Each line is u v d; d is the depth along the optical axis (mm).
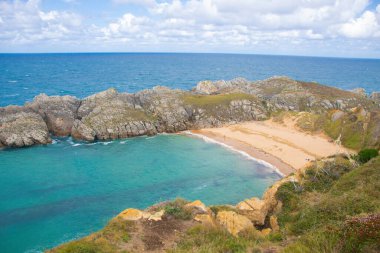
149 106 93625
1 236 36000
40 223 38969
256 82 130750
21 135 70438
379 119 64125
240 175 55844
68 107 85688
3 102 115688
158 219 25359
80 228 38062
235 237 22062
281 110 99062
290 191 32688
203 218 25594
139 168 58812
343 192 27578
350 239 14031
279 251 16797
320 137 74562
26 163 60312
